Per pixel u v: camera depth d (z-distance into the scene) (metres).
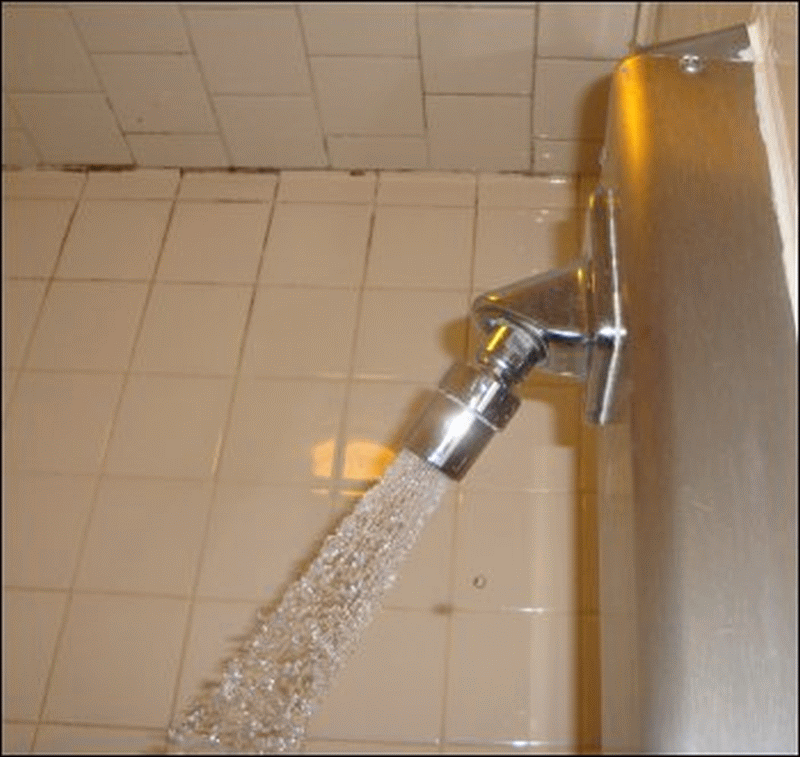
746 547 0.25
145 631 0.75
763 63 0.33
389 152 0.92
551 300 0.33
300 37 0.79
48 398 0.86
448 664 0.71
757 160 0.31
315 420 0.82
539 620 0.72
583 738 0.67
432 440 0.35
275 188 0.96
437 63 0.81
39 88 0.88
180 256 0.92
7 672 0.74
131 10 0.78
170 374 0.86
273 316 0.88
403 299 0.87
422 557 0.74
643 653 0.24
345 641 0.46
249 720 0.58
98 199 0.97
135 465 0.82
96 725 0.72
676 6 0.56
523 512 0.75
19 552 0.79
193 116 0.90
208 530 0.78
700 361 0.27
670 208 0.30
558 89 0.82
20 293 0.92
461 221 0.91
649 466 0.26
